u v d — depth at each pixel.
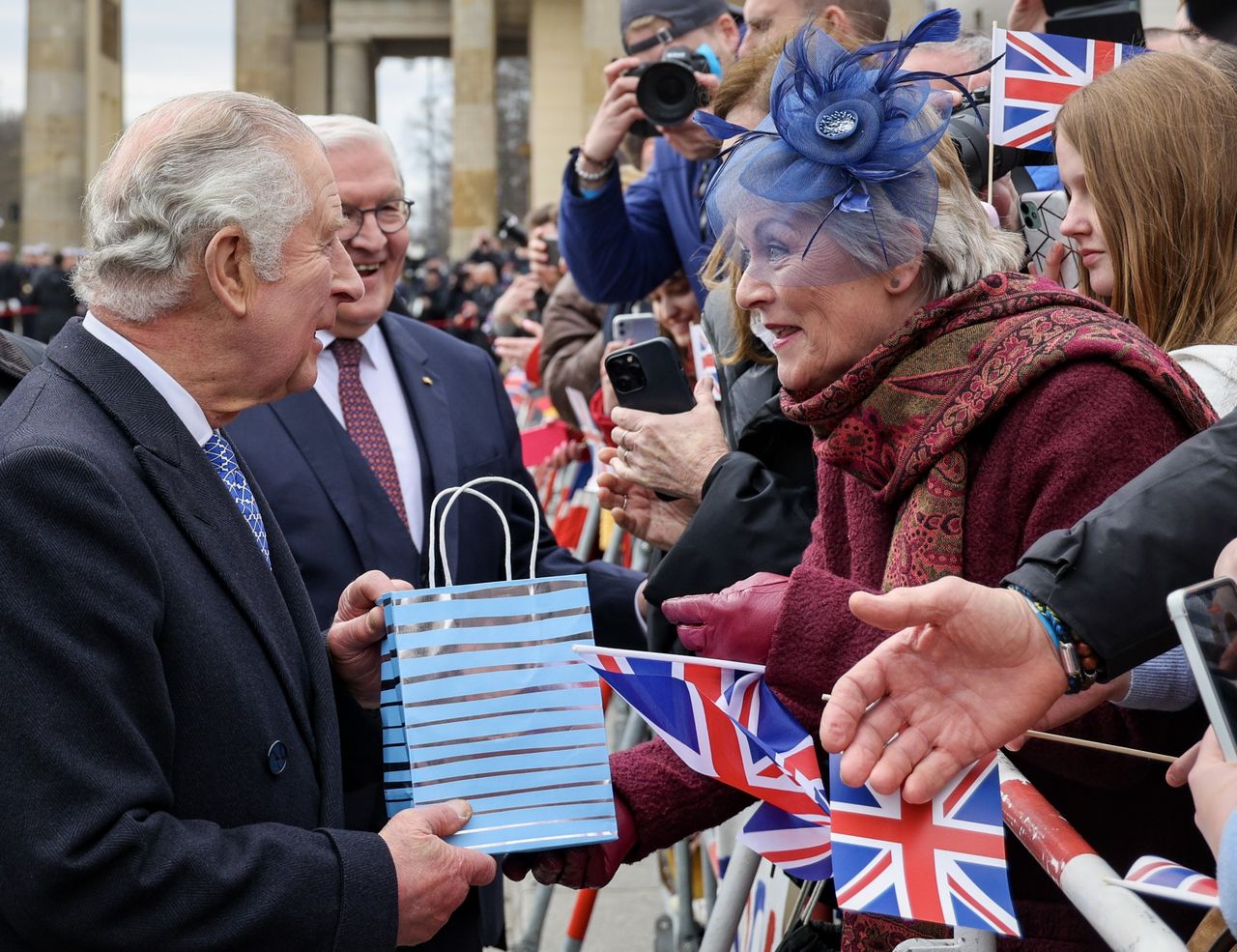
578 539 5.19
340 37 40.66
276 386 1.96
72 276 1.96
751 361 2.66
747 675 1.79
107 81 43.09
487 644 1.94
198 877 1.68
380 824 2.41
